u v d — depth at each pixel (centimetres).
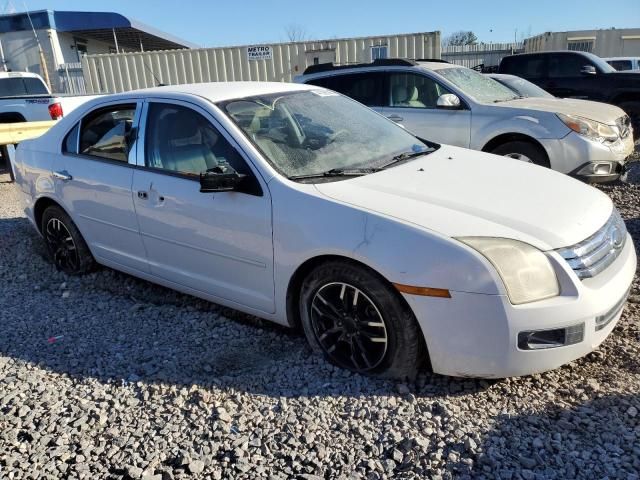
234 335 382
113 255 448
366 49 1755
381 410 290
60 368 348
